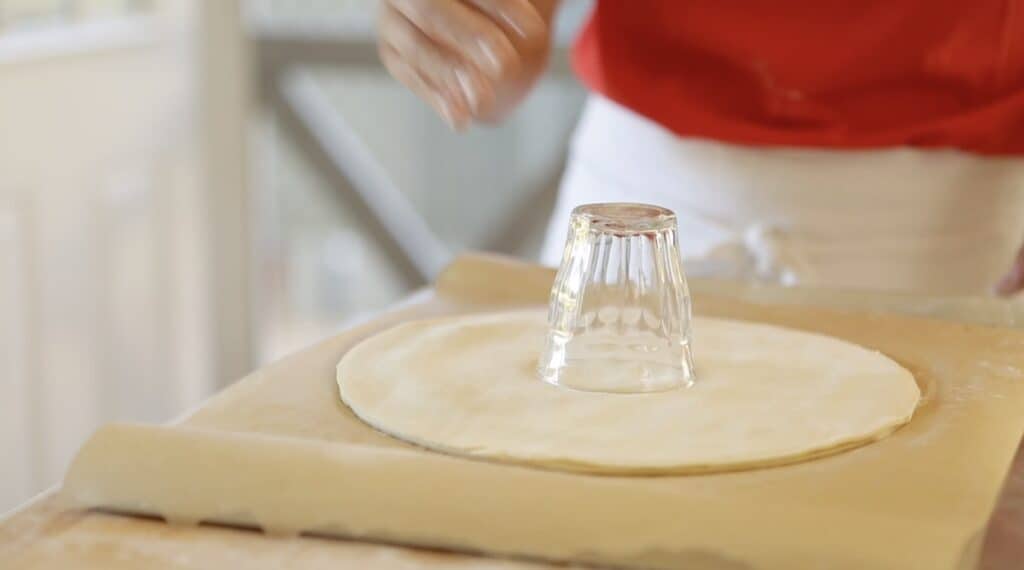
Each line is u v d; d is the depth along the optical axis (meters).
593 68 1.13
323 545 0.54
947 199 1.04
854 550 0.49
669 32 1.07
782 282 1.03
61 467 1.75
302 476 0.55
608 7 1.10
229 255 2.08
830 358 0.73
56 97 1.66
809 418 0.63
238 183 2.05
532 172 2.31
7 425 1.62
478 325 0.79
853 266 1.04
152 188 1.92
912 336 0.80
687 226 1.08
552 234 1.23
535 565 0.52
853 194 1.03
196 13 1.98
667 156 1.09
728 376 0.70
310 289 2.47
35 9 1.64
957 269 1.06
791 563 0.49
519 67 0.83
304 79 2.26
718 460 0.57
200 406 0.66
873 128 1.04
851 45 1.02
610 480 0.54
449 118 0.82
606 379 0.68
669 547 0.51
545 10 0.97
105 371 1.83
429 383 0.68
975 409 0.66
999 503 0.59
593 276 0.69
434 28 0.80
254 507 0.54
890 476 0.57
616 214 0.71
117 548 0.53
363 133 2.33
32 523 0.55
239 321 2.12
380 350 0.74
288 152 2.36
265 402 0.67
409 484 0.54
